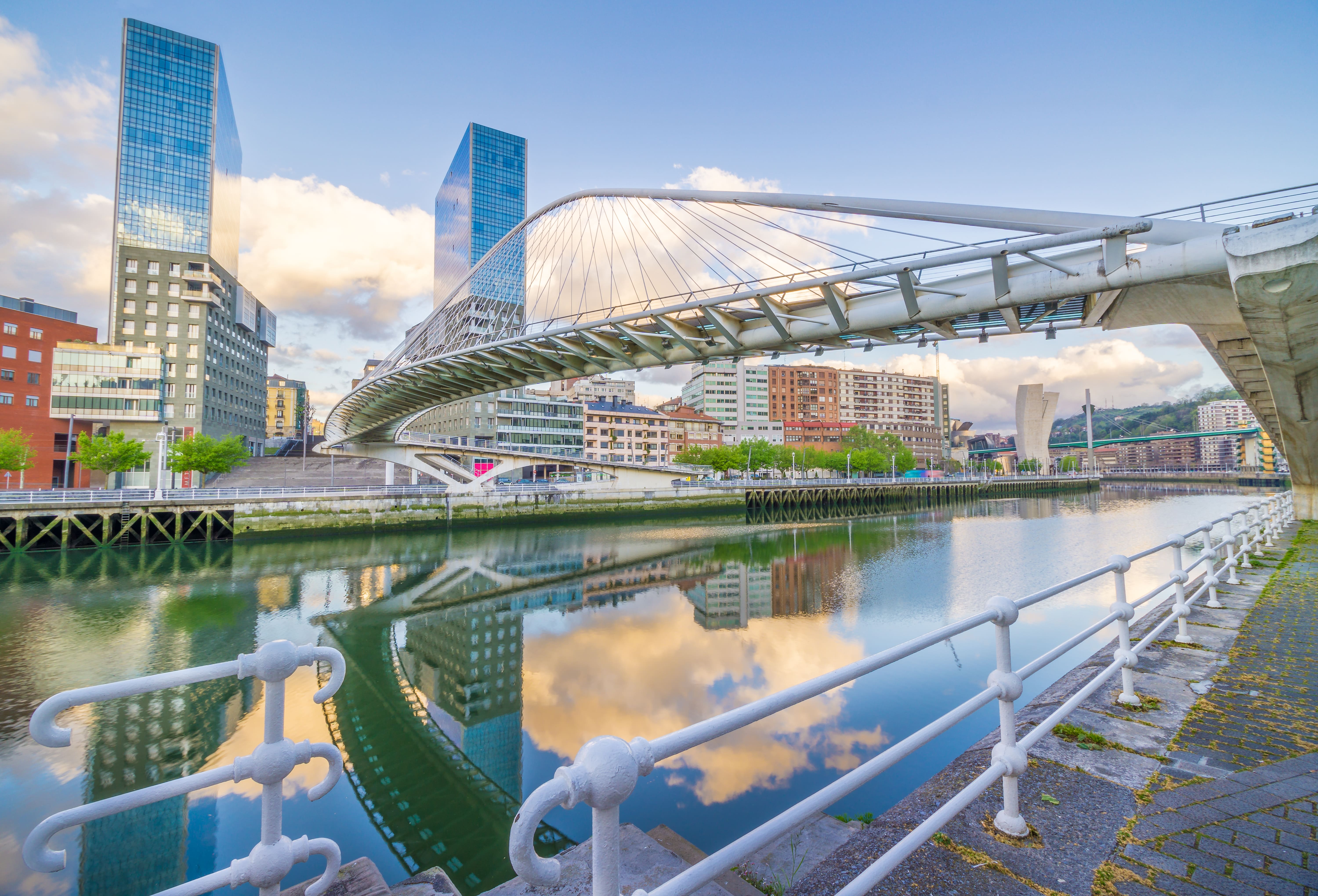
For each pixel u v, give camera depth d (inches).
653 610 1113.4
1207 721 175.5
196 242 3479.3
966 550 1756.9
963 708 102.9
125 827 451.5
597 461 2807.6
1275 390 656.4
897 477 4392.2
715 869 58.9
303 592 1249.4
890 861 83.6
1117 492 4963.1
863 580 1338.6
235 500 1895.9
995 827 122.4
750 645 888.3
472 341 1541.6
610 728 626.8
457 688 735.1
